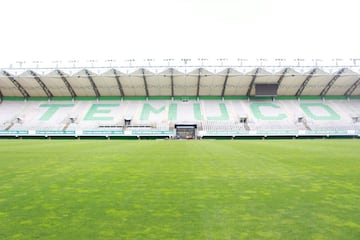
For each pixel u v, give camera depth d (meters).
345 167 11.65
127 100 55.44
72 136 46.84
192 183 8.48
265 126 49.03
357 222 5.04
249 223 5.00
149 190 7.60
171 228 4.78
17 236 4.47
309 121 49.78
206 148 22.30
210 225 4.91
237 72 47.91
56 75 47.84
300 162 13.27
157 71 47.25
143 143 30.89
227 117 51.22
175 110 52.84
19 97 55.34
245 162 13.30
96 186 8.11
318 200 6.53
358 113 51.41
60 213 5.63
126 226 4.88
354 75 48.34
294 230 4.67
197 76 49.16
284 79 50.28
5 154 17.34
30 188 7.87
